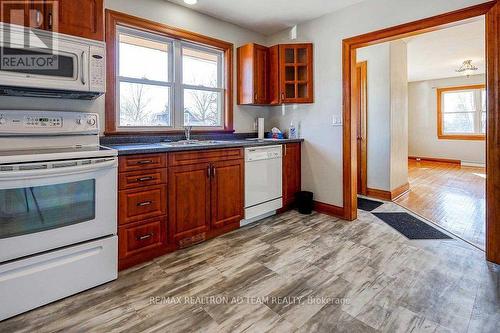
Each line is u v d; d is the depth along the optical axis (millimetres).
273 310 1684
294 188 3750
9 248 1576
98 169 1886
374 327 1530
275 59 3678
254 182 3146
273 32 3992
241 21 3574
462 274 2082
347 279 2029
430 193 4695
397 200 4270
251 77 3586
